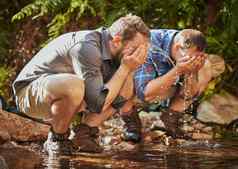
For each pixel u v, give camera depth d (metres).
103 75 4.14
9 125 4.65
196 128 5.32
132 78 4.34
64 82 4.02
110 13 6.75
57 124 4.22
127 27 4.00
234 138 5.06
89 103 4.02
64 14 6.99
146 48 4.05
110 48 4.08
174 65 4.60
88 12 7.09
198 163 3.92
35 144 4.57
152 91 4.48
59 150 4.24
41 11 6.82
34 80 4.29
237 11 6.39
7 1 7.72
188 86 4.74
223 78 6.07
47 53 4.29
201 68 4.74
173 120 4.95
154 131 5.04
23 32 7.34
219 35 6.53
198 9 6.75
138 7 6.77
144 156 4.18
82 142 4.36
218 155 4.24
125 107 4.70
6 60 7.13
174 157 4.15
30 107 4.38
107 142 4.73
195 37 4.45
